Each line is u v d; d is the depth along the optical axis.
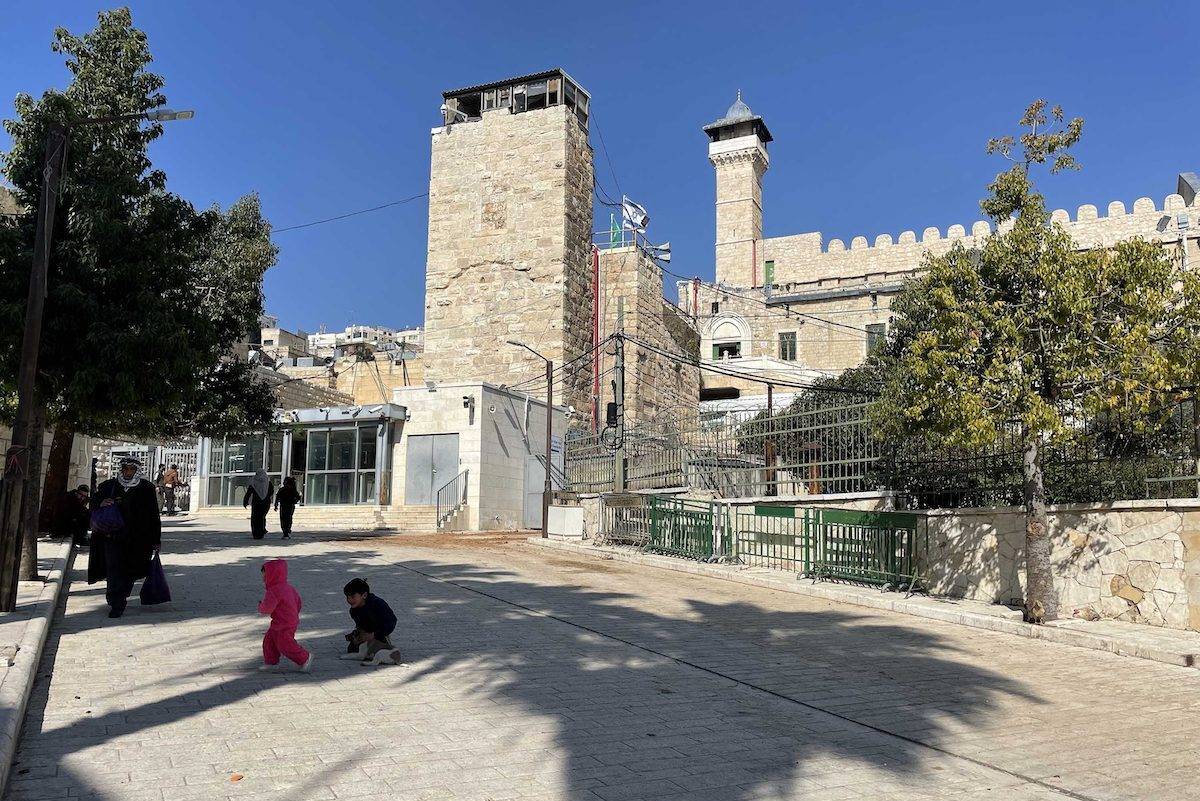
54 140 11.21
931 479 15.95
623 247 41.25
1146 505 11.54
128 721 6.14
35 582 11.94
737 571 17.00
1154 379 10.52
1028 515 11.91
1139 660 9.87
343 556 18.28
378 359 46.31
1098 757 6.02
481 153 39.69
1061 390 11.77
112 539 10.28
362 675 7.82
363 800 4.79
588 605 12.52
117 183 15.02
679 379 46.34
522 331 37.84
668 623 11.30
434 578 14.87
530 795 4.95
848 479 17.97
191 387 15.85
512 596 13.08
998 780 5.49
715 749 5.95
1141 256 11.16
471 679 7.79
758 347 58.47
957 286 12.52
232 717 6.33
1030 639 11.18
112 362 14.16
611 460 24.39
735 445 21.84
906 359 12.40
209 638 9.16
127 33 19.45
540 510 33.12
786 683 8.12
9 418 16.97
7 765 4.90
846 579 15.48
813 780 5.38
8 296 13.80
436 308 39.47
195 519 32.97
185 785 4.92
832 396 23.58
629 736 6.19
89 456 32.59
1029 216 12.25
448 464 30.17
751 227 69.44
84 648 8.49
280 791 4.88
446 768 5.37
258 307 25.17
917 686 8.17
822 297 57.50
